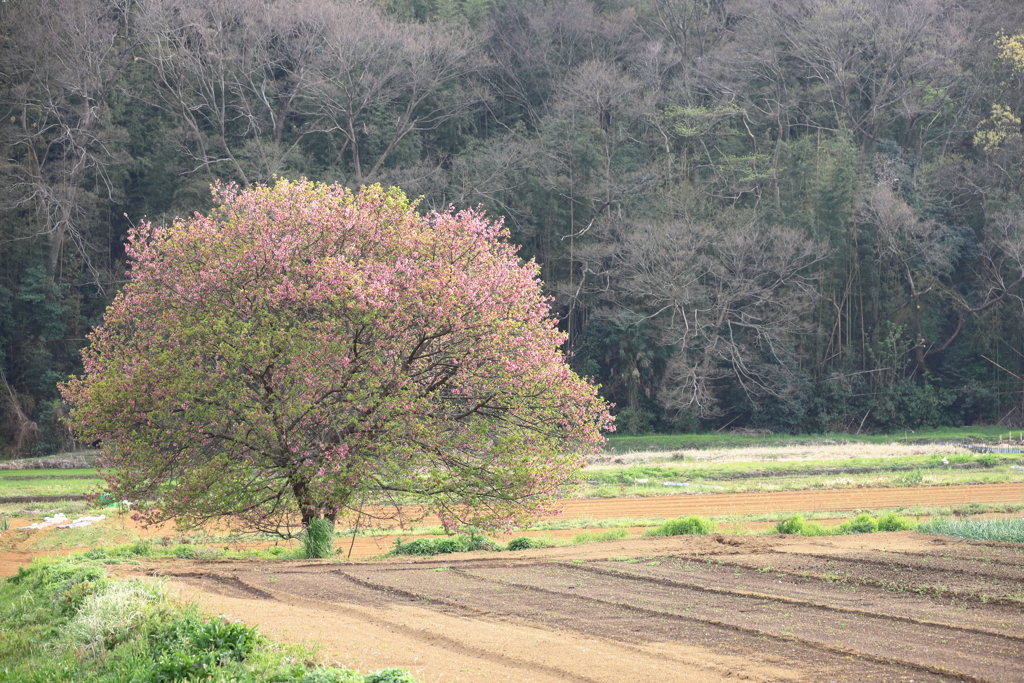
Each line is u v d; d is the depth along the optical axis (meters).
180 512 20.94
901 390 65.06
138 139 63.91
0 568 21.11
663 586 15.45
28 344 56.81
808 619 12.62
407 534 27.11
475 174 64.06
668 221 64.12
